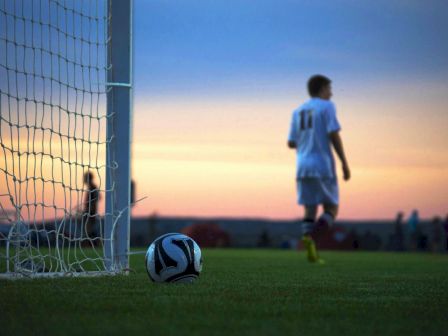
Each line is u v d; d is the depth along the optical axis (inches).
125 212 259.1
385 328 130.8
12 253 227.0
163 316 140.3
